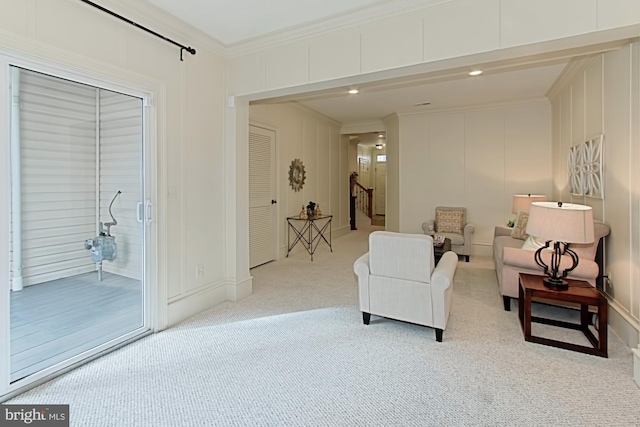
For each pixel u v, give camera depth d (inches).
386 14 101.1
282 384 80.8
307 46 116.6
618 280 106.5
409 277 105.7
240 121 137.9
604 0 78.0
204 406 72.7
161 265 110.3
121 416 69.5
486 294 145.9
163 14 103.6
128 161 105.2
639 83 94.5
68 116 94.6
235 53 130.6
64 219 97.9
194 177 122.6
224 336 106.6
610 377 83.0
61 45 81.7
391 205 268.4
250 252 194.9
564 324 112.1
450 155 238.7
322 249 254.7
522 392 77.3
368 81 114.3
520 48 88.0
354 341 103.1
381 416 69.7
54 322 97.1
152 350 97.3
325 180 283.9
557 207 103.2
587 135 136.5
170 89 111.2
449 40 94.2
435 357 93.3
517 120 218.5
